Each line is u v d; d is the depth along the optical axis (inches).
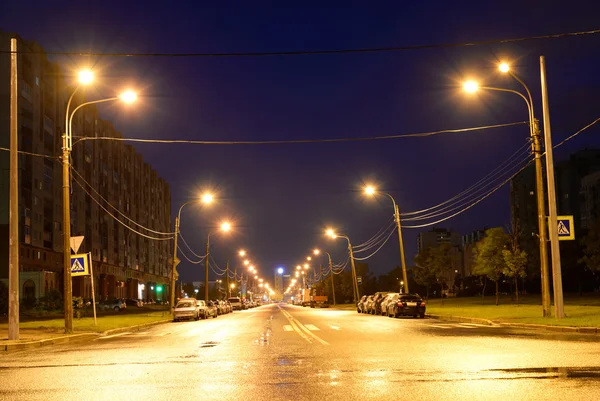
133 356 669.3
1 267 2925.7
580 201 4874.5
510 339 789.9
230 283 5093.5
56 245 3435.0
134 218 5142.7
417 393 388.8
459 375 460.8
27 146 3068.4
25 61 3073.3
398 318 1672.0
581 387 396.2
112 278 4503.0
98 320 1584.6
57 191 3472.0
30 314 2409.0
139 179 5324.8
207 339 933.2
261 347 754.2
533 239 2928.2
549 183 1098.7
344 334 969.5
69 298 1105.4
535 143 1164.5
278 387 426.0
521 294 3405.5
